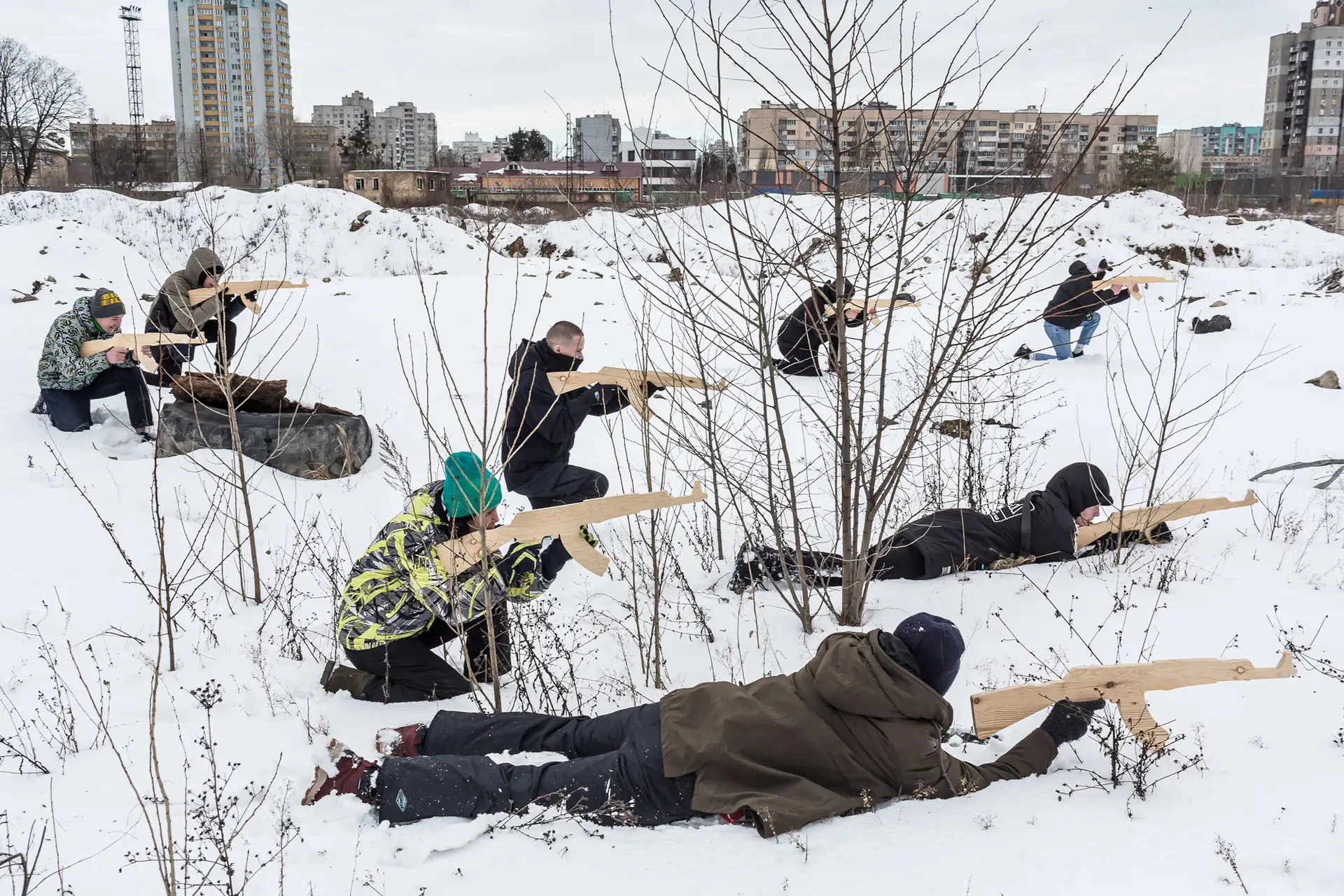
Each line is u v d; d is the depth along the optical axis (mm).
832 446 6770
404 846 2764
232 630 4316
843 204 3873
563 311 12508
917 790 2926
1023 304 13852
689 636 4383
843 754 2902
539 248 22984
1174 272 17188
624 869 2656
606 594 4961
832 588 4781
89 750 3232
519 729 3223
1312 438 7109
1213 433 7355
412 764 2945
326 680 3852
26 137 56250
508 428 5695
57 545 5023
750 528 5633
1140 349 10594
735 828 2850
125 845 2713
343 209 21656
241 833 2787
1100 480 5086
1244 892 2377
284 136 75438
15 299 10898
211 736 3344
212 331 7586
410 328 11109
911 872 2566
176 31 104938
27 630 4102
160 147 85312
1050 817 2785
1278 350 10109
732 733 2928
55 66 55594
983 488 5789
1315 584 4484
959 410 5941
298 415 6938
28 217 21484
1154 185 36500
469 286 13859
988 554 4961
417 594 3646
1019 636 4152
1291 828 2605
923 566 4832
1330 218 31891
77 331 6789
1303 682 3523
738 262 3906
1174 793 2861
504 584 3865
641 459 7289
